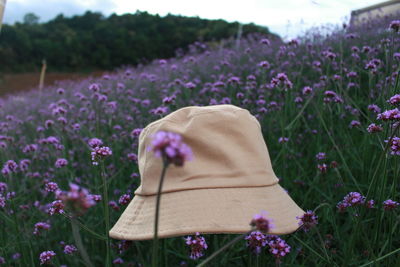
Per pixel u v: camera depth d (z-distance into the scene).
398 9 6.10
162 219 1.58
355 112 3.19
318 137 3.17
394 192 1.98
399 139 1.79
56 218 2.90
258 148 1.74
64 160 3.22
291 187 2.84
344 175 2.94
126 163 3.48
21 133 5.82
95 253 2.69
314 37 6.20
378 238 1.95
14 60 19.11
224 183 1.63
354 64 3.94
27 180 3.71
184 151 0.91
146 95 5.91
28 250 2.60
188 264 2.31
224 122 1.72
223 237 2.36
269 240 1.92
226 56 6.82
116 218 2.78
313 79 4.85
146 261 2.39
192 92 5.36
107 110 4.53
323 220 2.45
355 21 6.76
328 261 1.79
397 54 3.19
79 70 17.75
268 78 5.18
